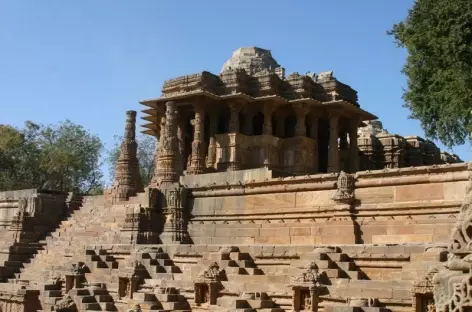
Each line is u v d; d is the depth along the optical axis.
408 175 24.94
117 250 29.77
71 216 40.62
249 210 30.59
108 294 26.70
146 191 33.66
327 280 20.34
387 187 25.44
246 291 21.78
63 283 28.61
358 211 26.19
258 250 24.39
